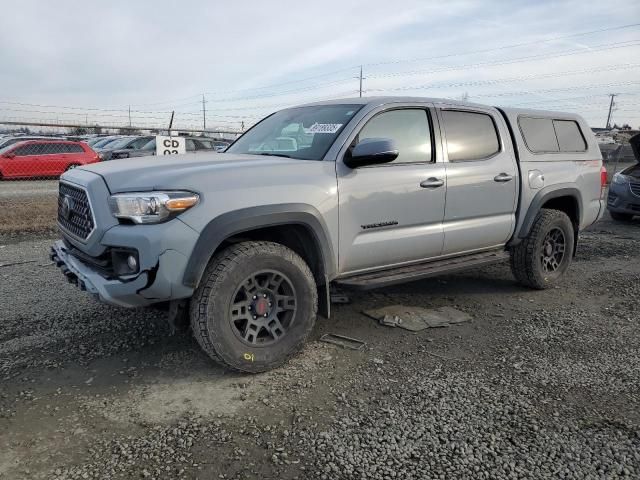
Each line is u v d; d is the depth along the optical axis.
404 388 3.36
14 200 12.37
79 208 3.54
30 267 6.19
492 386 3.40
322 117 4.36
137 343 3.98
